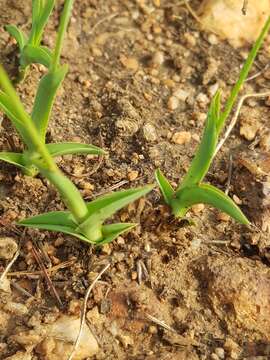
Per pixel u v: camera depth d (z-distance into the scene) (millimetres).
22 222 251
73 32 336
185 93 324
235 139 311
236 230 279
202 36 346
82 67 327
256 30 350
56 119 302
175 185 287
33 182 276
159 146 299
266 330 254
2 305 249
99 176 287
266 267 269
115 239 265
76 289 253
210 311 257
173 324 254
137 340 250
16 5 333
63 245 265
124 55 335
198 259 268
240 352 250
